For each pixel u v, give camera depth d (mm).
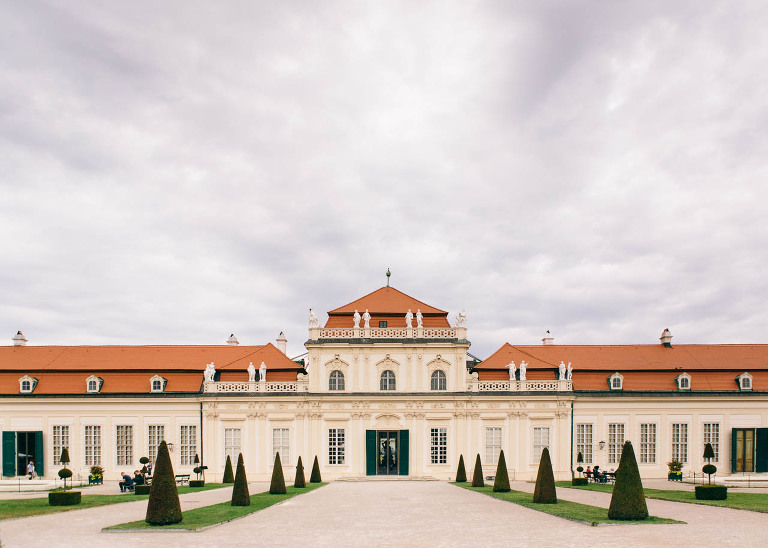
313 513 30375
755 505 31391
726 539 22094
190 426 58031
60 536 23516
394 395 57406
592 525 25609
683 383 58781
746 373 58844
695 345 64000
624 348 63938
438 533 23875
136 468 57156
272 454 57406
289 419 57688
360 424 57531
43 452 57031
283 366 60656
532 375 59969
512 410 57719
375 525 26094
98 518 28453
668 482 51844
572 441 57719
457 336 58688
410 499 37281
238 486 33469
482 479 47844
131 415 57938
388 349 58312
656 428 58031
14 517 28453
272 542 22172
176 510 26391
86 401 57688
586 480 49062
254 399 57688
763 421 58000
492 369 60594
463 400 57531
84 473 56812
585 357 62406
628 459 27312
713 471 40344
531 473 57062
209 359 62562
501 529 24750
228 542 22188
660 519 26750
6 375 59062
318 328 58875
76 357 61562
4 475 56531
